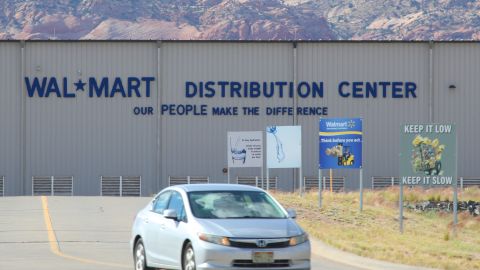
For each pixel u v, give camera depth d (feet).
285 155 208.85
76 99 331.57
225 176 332.60
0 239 133.90
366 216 180.04
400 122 337.11
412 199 225.56
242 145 213.87
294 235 86.58
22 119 330.13
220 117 333.21
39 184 330.13
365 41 336.70
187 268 87.40
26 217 166.30
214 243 84.94
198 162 332.80
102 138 331.57
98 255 116.78
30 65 330.75
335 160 180.86
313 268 106.32
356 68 336.49
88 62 331.77
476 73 338.34
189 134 333.21
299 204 191.11
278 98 334.24
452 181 158.51
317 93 335.06
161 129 332.60
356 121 179.52
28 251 120.78
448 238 152.97
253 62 334.65
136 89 332.19
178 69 333.21
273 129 208.95
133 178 331.57
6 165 328.90
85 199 215.10
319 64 335.88
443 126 157.89
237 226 86.58
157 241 93.35
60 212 176.76
